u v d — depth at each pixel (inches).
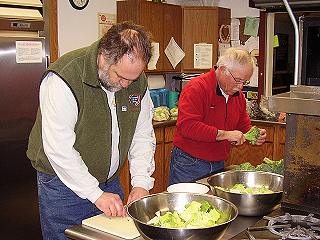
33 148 79.1
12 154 118.6
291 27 161.3
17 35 119.4
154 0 173.3
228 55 98.3
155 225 53.6
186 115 99.4
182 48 183.8
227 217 58.7
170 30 177.0
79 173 69.1
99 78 70.3
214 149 105.1
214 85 101.4
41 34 126.0
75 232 60.2
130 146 81.1
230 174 77.9
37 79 122.5
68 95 69.2
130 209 59.8
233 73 96.9
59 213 75.7
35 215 125.1
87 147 74.3
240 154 164.1
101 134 74.5
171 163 111.0
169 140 166.2
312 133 63.0
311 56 119.5
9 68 116.0
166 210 64.0
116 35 65.2
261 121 158.7
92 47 71.0
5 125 116.3
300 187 65.4
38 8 125.4
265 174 77.4
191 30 182.4
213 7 180.5
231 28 187.9
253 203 63.7
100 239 57.8
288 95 66.3
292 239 53.1
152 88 183.9
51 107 69.4
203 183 79.7
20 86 118.6
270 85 171.2
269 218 60.2
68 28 155.3
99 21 165.9
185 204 64.2
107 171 78.7
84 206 76.0
